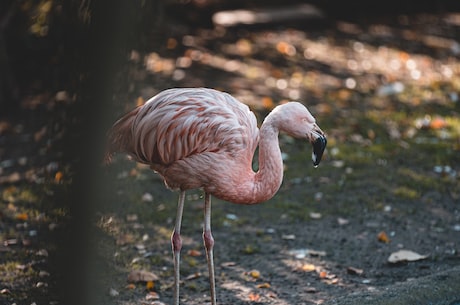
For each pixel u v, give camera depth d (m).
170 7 17.91
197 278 8.27
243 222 9.88
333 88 15.30
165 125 6.63
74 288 4.94
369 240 9.32
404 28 20.23
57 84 12.91
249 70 15.98
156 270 8.44
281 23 19.20
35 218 9.56
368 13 21.22
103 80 4.41
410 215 10.09
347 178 11.28
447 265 8.59
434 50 18.36
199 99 6.77
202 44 17.28
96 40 4.38
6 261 8.38
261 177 6.97
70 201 4.70
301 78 15.76
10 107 13.52
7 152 11.78
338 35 19.17
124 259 8.54
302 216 10.02
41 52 14.02
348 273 8.40
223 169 6.81
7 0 13.52
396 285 7.55
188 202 10.57
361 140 12.75
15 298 7.50
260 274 8.38
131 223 9.58
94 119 4.46
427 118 13.81
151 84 14.18
